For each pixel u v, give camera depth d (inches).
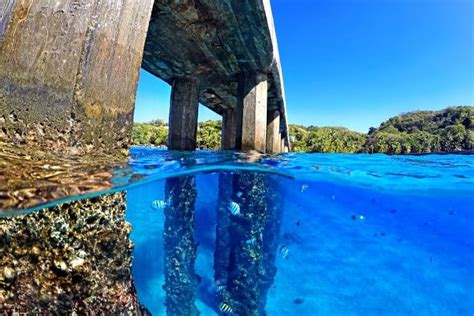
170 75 387.2
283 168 350.6
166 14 254.7
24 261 79.2
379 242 1074.7
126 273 108.0
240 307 282.4
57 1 109.3
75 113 110.4
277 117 638.5
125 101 131.0
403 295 625.6
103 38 120.9
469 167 387.9
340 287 611.2
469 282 805.9
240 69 367.9
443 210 651.5
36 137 101.3
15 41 99.3
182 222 307.9
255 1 242.1
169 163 258.5
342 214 1056.8
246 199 338.3
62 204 89.4
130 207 571.5
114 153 126.0
